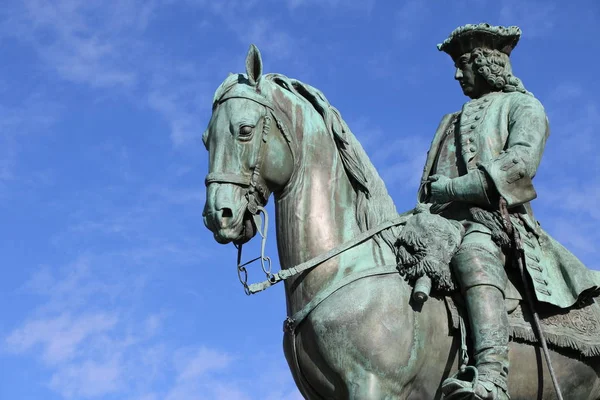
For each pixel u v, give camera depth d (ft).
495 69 17.67
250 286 15.61
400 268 15.69
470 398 14.46
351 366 15.01
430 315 15.46
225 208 15.47
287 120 16.17
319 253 15.74
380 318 15.12
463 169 16.93
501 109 17.07
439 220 15.84
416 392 15.46
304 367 15.46
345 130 16.57
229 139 15.78
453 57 18.28
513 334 15.57
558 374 15.92
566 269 16.17
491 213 15.96
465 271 15.38
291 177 16.07
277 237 16.20
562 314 16.05
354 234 16.01
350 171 16.28
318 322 15.20
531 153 15.99
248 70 16.20
